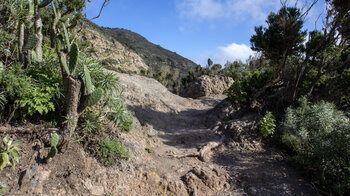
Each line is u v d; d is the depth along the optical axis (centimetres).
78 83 429
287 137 688
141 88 1117
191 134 817
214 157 696
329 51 872
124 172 485
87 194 411
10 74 426
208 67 2312
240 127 809
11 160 380
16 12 521
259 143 754
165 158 636
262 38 885
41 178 389
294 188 548
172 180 516
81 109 452
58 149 439
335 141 554
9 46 537
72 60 416
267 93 990
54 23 464
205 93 1606
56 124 479
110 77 561
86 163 452
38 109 432
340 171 534
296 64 913
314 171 593
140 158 560
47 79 479
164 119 932
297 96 902
